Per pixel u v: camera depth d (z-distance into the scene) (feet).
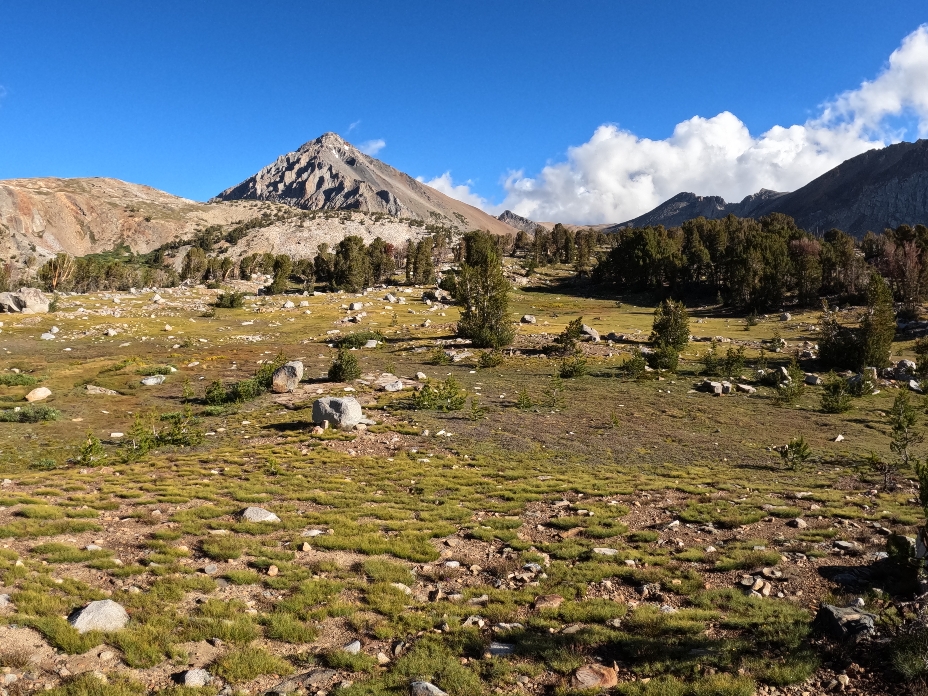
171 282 483.92
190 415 110.32
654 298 412.36
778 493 65.77
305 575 39.01
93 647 27.43
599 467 81.82
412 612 34.32
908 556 33.99
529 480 72.13
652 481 72.43
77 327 236.84
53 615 29.45
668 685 25.89
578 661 28.37
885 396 147.54
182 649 27.96
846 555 42.16
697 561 43.24
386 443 91.91
